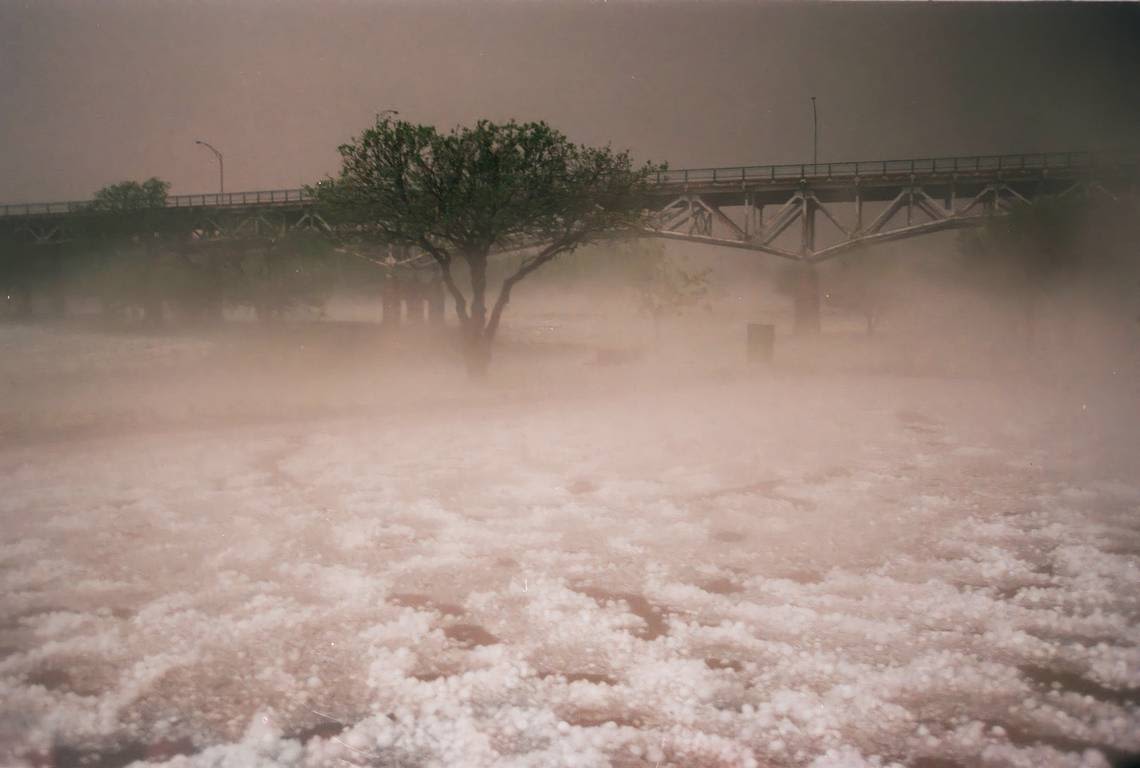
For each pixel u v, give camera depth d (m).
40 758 4.00
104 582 6.41
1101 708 4.39
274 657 5.10
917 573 6.63
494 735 4.17
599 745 4.05
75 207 63.44
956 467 10.79
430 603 6.00
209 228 64.62
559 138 21.27
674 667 4.84
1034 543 7.44
